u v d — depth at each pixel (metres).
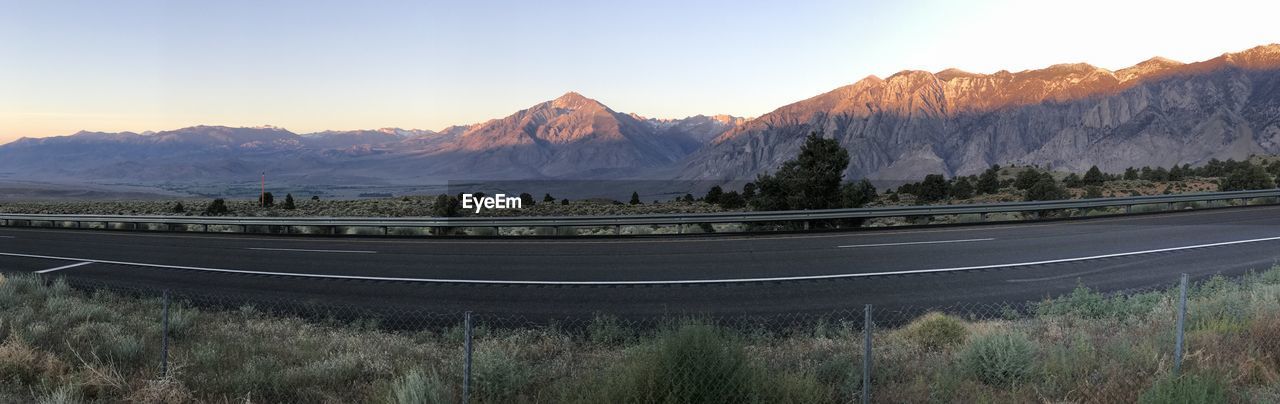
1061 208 27.81
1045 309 11.38
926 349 8.89
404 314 12.43
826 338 9.73
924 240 21.20
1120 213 28.92
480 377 7.07
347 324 11.72
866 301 12.72
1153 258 16.86
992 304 12.41
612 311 12.25
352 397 6.98
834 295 13.26
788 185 28.91
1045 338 8.79
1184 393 5.56
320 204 63.41
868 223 30.00
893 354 8.14
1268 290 10.66
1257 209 29.83
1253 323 7.89
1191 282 13.84
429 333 10.80
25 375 7.07
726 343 6.66
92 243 24.66
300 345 9.48
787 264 16.94
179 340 9.82
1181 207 31.66
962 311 11.96
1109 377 6.42
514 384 7.12
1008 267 15.98
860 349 8.57
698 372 6.05
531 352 9.31
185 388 6.88
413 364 7.93
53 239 26.47
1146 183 56.56
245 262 18.88
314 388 7.11
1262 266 15.52
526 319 11.85
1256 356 6.88
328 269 17.41
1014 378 6.67
